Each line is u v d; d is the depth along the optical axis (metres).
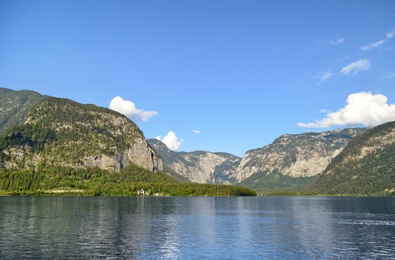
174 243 96.12
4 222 134.75
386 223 143.75
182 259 78.56
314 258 80.25
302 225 136.25
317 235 110.94
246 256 81.81
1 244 92.12
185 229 122.38
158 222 142.12
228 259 78.94
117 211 190.50
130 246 91.38
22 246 89.75
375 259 79.38
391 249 89.62
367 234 113.12
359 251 87.31
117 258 78.81
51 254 81.69
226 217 166.88
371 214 189.12
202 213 187.50
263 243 97.00
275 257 81.00
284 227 129.88
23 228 119.25
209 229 123.06
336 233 115.19
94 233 110.44
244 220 153.50
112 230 117.31
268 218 163.25
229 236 108.12
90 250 86.06
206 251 86.62
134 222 140.38
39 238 100.88
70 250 85.81
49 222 135.88
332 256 82.06
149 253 83.81
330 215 181.75
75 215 163.75
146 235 108.31
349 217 170.25
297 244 95.88
